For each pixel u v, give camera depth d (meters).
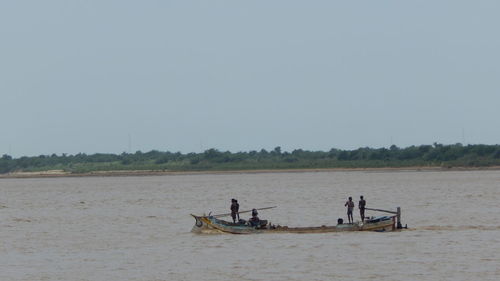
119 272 144.75
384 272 139.25
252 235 190.62
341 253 160.00
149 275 141.25
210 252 165.50
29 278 140.38
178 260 156.38
